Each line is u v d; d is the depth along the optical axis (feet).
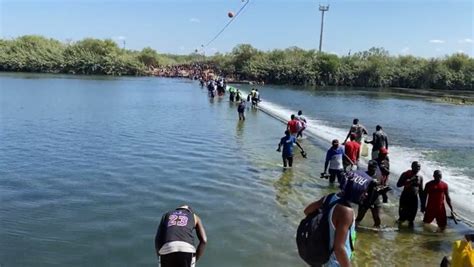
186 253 21.57
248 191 49.90
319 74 398.62
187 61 565.53
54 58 417.90
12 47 420.36
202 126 101.40
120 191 48.11
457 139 104.99
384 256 34.14
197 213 41.93
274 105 177.47
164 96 191.42
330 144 85.46
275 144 80.94
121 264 30.81
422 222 42.29
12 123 96.12
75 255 31.94
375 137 62.08
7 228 36.55
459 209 47.50
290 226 39.32
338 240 13.60
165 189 49.37
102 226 37.73
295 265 31.50
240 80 402.93
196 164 62.18
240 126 103.91
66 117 109.40
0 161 60.59
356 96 262.06
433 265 32.81
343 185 14.25
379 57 415.85
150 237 35.70
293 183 53.93
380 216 43.57
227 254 33.04
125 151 69.51
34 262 30.58
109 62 427.33
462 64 380.78
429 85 383.65
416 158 77.82
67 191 47.55
